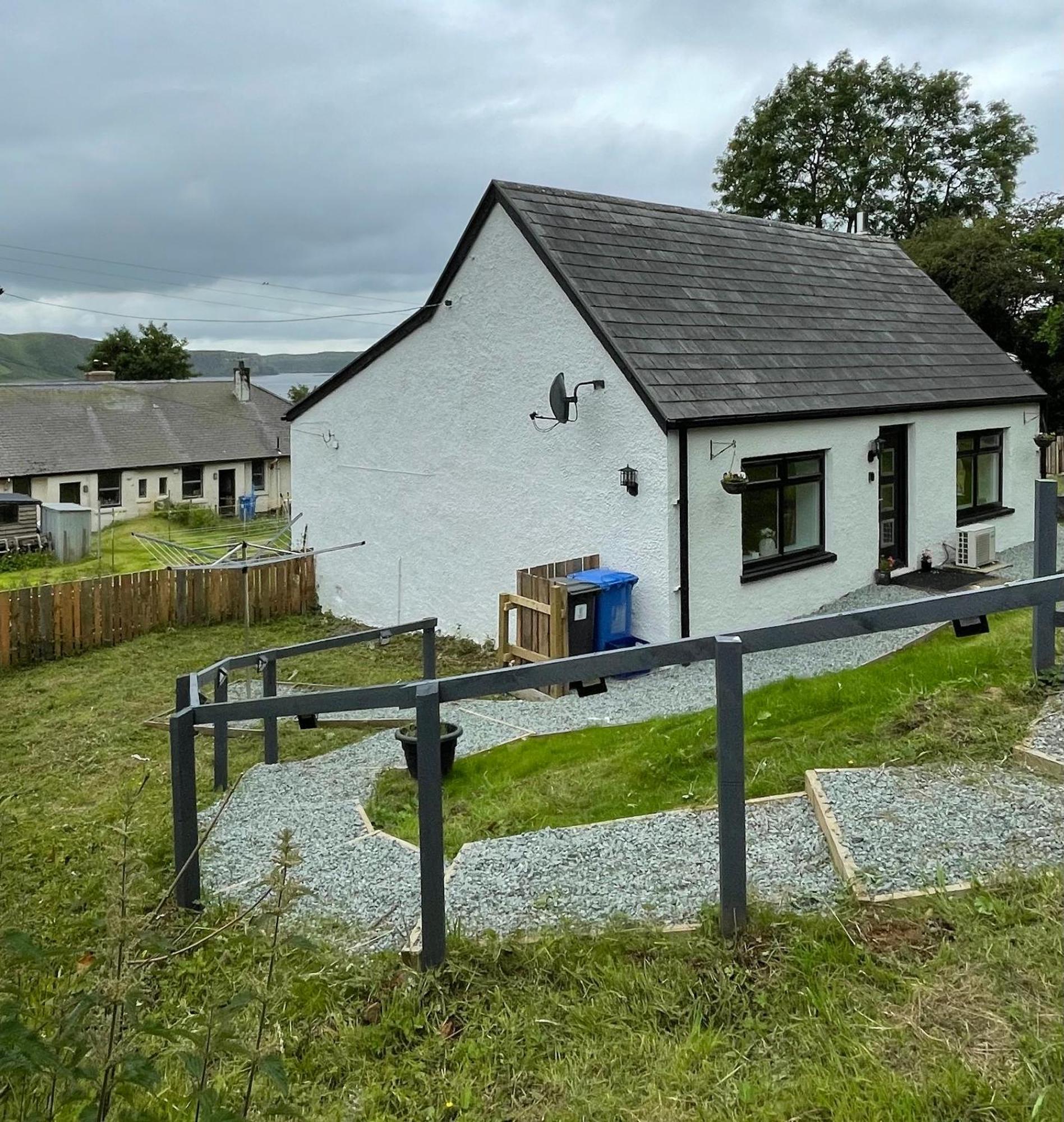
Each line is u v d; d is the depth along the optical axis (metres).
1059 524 18.39
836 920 3.91
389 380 15.23
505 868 5.08
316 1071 3.54
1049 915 3.75
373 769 8.30
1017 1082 2.88
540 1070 3.35
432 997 3.88
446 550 14.62
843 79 37.44
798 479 12.88
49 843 7.00
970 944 3.64
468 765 8.05
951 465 15.13
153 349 61.38
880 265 17.86
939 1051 3.10
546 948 4.05
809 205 38.06
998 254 23.84
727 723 3.85
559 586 10.98
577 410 12.18
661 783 6.48
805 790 5.50
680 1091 3.11
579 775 6.99
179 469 38.72
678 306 12.75
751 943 3.86
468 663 13.34
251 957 4.49
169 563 22.55
